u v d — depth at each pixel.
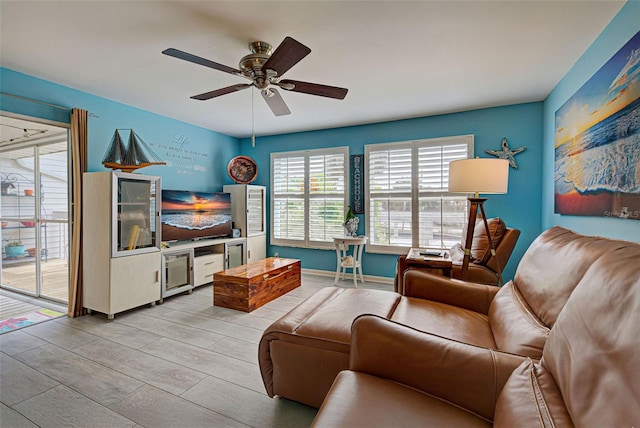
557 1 1.78
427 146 4.10
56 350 2.31
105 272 2.91
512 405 0.85
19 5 1.80
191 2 1.79
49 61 2.53
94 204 2.97
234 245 4.62
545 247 1.54
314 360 1.60
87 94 3.23
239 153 5.52
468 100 3.49
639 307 0.68
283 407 1.69
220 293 3.28
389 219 4.33
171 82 2.96
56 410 1.66
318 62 2.55
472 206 2.48
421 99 3.45
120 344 2.41
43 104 2.87
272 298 3.53
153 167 3.95
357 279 4.55
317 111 3.88
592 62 2.22
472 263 2.82
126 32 2.11
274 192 5.21
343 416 0.96
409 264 2.72
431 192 4.07
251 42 2.23
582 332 0.81
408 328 1.24
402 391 1.09
